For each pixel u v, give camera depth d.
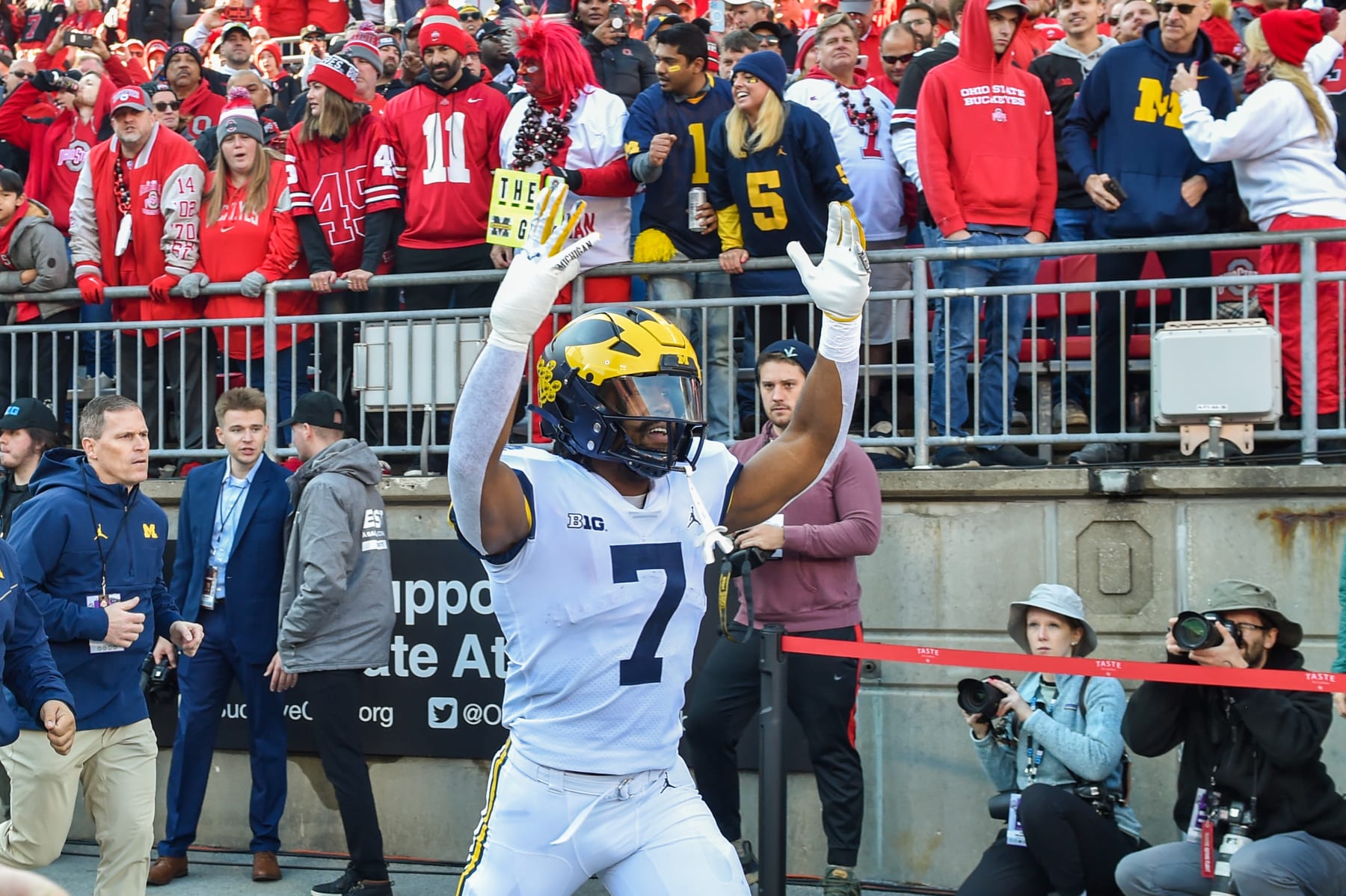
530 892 4.27
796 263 4.20
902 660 6.21
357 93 9.43
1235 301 8.23
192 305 9.70
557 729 4.22
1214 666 5.83
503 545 4.05
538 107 8.94
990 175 8.38
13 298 10.02
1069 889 6.24
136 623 6.38
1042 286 7.91
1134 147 8.46
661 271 8.64
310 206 9.29
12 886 1.68
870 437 8.39
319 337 9.03
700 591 4.27
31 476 8.48
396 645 8.32
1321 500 7.23
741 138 8.39
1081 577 7.54
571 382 4.04
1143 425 8.66
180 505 8.39
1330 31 9.16
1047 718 6.46
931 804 7.67
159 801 8.82
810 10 13.24
